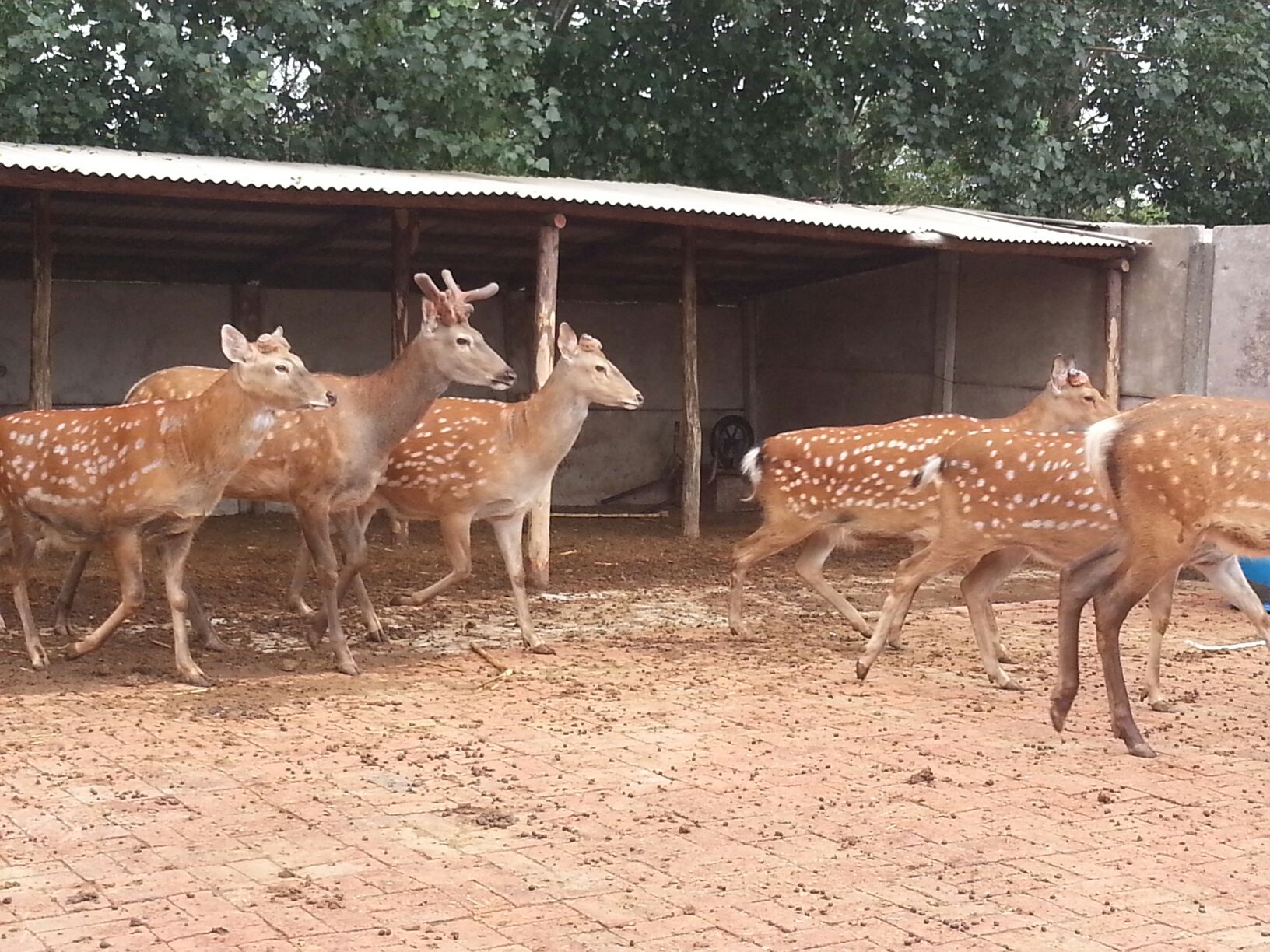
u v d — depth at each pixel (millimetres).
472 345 7582
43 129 13914
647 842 4812
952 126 18109
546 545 10531
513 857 4645
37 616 8805
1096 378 13102
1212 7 18109
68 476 7035
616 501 16484
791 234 11117
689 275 12828
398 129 14812
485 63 14609
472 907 4207
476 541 13164
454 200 9734
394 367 7656
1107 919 4199
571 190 10508
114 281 14070
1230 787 5594
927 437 8273
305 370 6926
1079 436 7121
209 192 9008
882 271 15414
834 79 18188
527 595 10188
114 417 7109
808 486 8406
